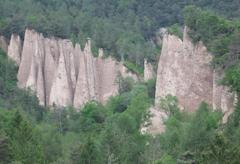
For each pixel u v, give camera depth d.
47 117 160.38
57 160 115.31
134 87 168.25
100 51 187.25
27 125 109.94
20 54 186.12
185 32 153.62
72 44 186.62
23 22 188.50
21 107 158.00
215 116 126.81
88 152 108.88
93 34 191.25
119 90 179.12
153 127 143.38
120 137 118.50
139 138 124.06
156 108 149.25
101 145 116.38
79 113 165.75
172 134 123.69
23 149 104.00
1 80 167.12
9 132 112.12
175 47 158.25
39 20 188.50
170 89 155.00
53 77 182.75
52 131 138.38
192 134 116.56
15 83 176.00
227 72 133.12
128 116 135.00
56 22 188.88
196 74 149.50
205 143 110.88
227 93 132.50
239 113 116.88
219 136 85.38
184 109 149.25
